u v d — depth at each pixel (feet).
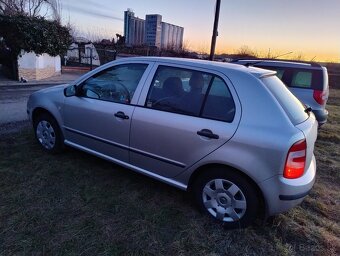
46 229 8.78
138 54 81.05
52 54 50.75
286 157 8.25
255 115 8.75
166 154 10.23
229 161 8.89
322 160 17.25
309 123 9.50
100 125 11.88
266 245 9.00
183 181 10.22
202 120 9.41
